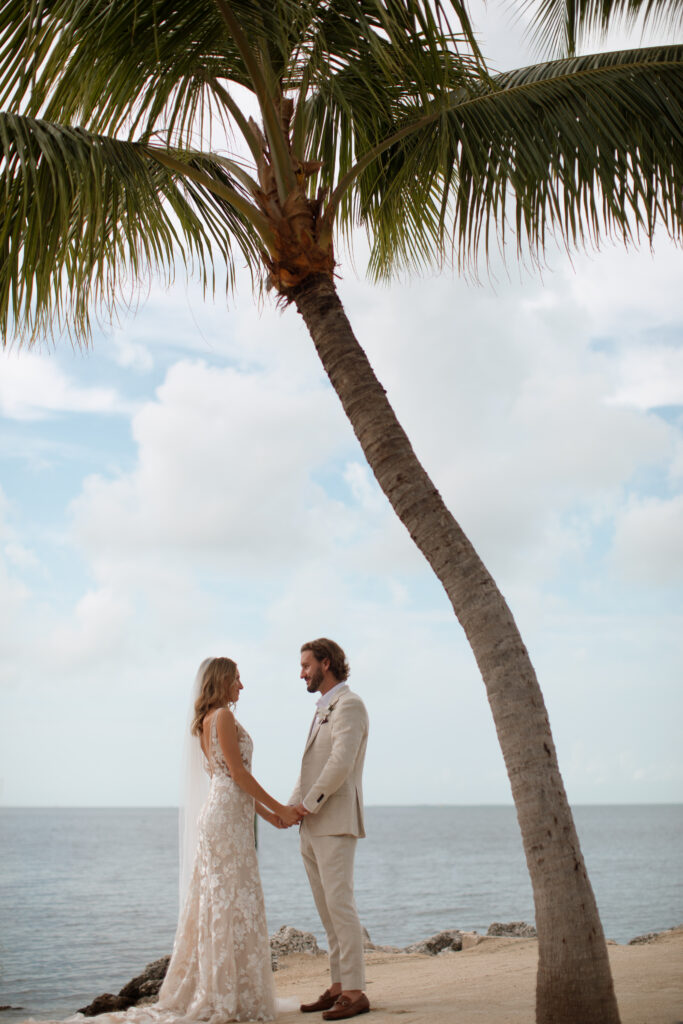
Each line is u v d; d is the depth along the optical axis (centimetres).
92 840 8931
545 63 549
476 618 386
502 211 488
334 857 481
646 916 2352
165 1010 470
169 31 441
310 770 512
